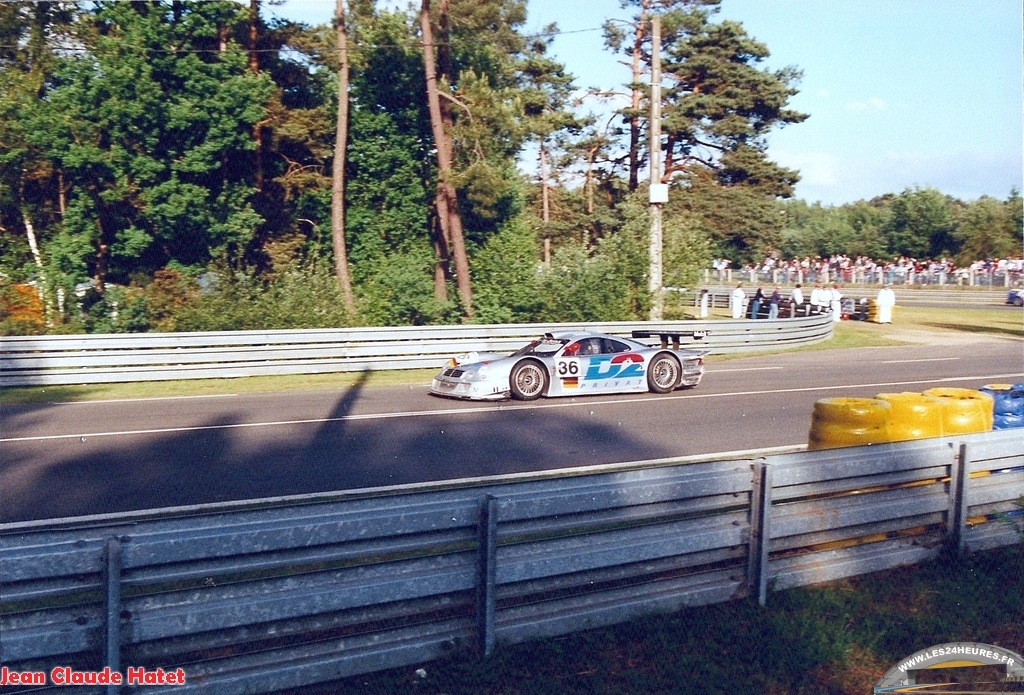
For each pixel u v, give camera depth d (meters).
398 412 13.51
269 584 4.31
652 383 15.76
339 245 28.84
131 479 9.06
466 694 4.45
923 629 5.41
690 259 26.62
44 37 29.48
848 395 15.66
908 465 6.36
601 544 5.14
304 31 30.92
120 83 25.20
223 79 27.06
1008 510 6.98
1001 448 6.87
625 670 4.77
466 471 9.45
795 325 25.59
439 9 29.69
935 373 19.28
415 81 31.67
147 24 25.92
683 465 5.46
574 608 5.09
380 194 31.77
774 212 50.75
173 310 23.83
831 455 5.99
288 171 31.30
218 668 4.22
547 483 5.00
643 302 25.03
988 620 5.65
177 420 12.75
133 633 4.02
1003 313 42.12
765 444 11.09
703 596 5.51
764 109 50.06
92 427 12.17
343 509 4.49
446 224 30.28
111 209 26.98
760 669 4.88
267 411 13.59
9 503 8.11
